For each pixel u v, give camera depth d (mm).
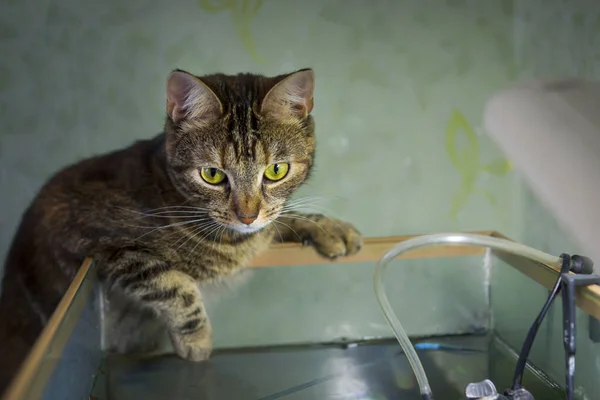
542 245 544
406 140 594
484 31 580
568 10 552
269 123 491
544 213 551
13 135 560
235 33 563
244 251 533
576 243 461
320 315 566
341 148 591
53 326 390
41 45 551
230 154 482
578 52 547
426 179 602
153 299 499
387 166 597
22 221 551
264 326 562
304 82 492
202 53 564
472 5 576
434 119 591
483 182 603
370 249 546
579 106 450
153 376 512
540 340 471
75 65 557
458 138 596
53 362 376
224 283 552
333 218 569
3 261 554
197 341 513
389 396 488
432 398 480
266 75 572
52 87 558
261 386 503
